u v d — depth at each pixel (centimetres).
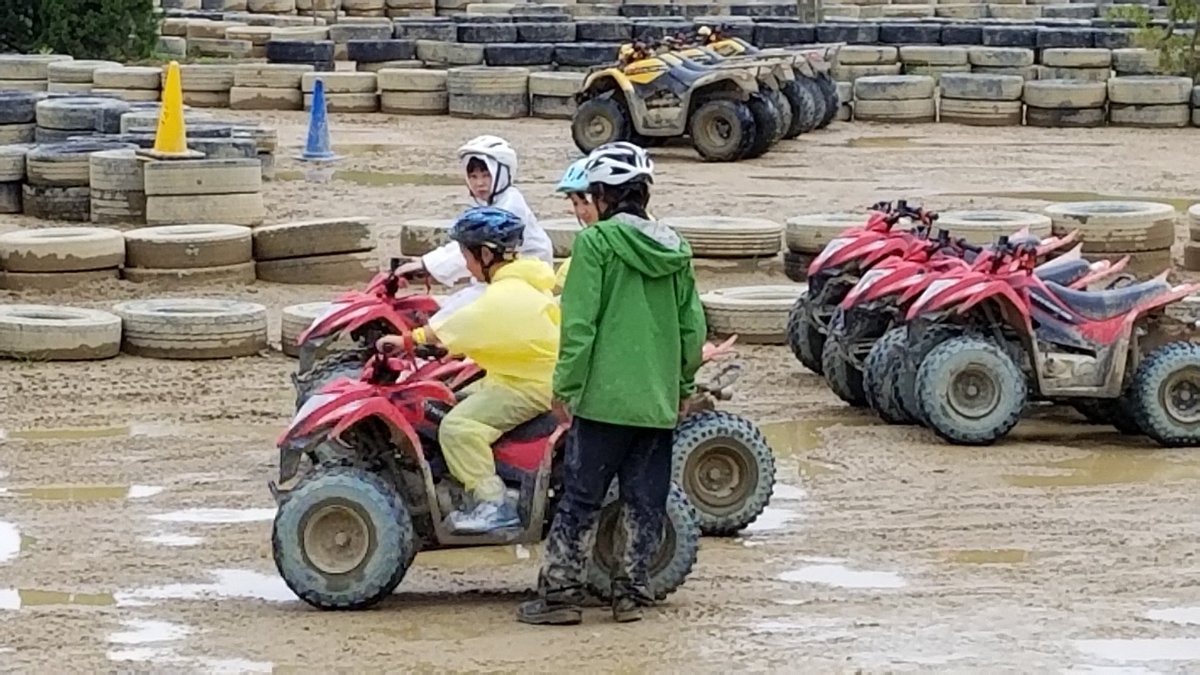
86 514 975
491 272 831
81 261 1542
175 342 1340
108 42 3438
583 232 758
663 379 765
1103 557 902
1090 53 3272
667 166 2486
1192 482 1066
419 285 1550
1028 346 1154
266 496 1013
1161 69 3231
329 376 1032
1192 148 2753
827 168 2481
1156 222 1678
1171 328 1179
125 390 1257
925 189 2292
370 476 810
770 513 988
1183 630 777
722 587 848
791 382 1327
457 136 2834
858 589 844
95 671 717
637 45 2588
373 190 2219
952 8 4472
